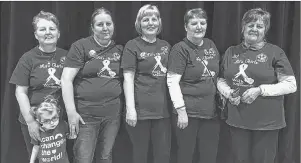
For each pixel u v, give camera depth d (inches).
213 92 62.4
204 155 65.6
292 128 71.3
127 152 71.2
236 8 68.4
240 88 61.3
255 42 60.8
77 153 61.2
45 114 58.2
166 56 61.8
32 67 60.4
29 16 68.1
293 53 71.6
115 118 61.8
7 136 69.5
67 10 67.3
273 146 62.7
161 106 62.2
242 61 61.4
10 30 68.1
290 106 70.9
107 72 59.9
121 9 68.4
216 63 62.1
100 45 60.0
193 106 61.9
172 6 69.2
